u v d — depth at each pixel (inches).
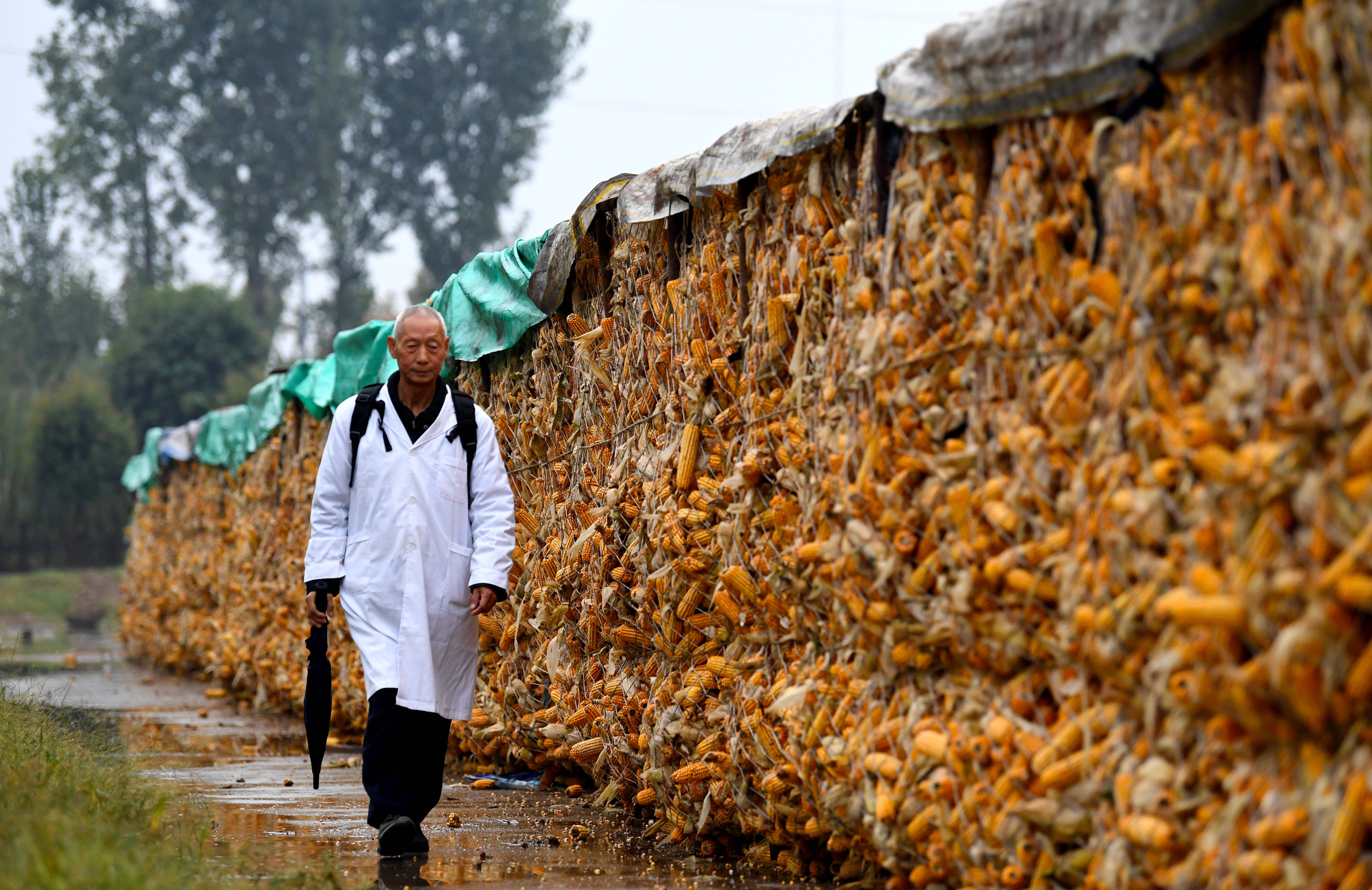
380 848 585.6
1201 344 322.3
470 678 641.6
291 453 1341.0
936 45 391.5
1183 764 325.7
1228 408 310.3
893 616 414.6
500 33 6535.4
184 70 6540.4
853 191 474.0
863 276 439.5
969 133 394.0
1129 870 334.3
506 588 636.1
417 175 6579.7
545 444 821.9
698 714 577.9
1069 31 351.9
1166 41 325.4
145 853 463.2
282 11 6343.5
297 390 1273.4
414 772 615.8
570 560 726.5
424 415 638.5
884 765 418.0
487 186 6565.0
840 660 464.1
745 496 533.6
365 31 6476.4
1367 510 282.4
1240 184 311.3
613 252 705.0
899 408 409.4
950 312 398.6
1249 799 307.7
